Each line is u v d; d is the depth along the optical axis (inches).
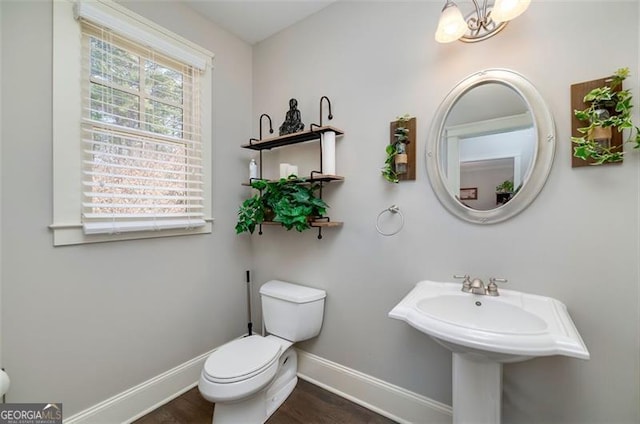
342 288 70.7
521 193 48.0
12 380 47.4
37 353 49.8
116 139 60.2
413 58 59.6
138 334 63.6
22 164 47.9
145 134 64.7
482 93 51.8
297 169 76.7
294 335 69.2
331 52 72.1
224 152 82.1
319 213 67.2
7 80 46.4
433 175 56.7
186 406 66.5
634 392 41.8
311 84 76.1
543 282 47.3
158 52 65.6
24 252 48.2
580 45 44.0
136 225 61.4
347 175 69.4
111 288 59.1
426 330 40.1
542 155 46.4
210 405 67.0
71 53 52.9
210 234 78.7
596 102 41.6
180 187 71.8
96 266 56.9
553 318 40.1
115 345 59.9
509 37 49.4
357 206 67.9
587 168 43.8
